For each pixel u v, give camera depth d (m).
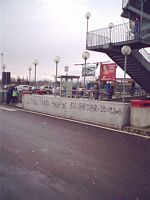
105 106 13.34
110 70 22.02
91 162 7.00
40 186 5.30
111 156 7.61
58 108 17.08
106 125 13.20
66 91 26.08
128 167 6.64
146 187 5.41
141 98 24.98
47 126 12.65
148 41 21.00
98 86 24.20
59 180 5.65
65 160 7.12
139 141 9.71
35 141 9.30
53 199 4.72
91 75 23.95
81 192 5.07
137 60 22.05
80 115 15.12
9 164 6.64
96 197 4.87
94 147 8.64
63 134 10.71
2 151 7.86
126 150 8.33
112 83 27.45
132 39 21.20
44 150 8.10
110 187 5.36
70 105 15.98
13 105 23.94
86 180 5.70
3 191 5.02
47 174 6.00
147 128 11.68
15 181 5.53
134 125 12.07
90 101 14.40
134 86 27.19
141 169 6.50
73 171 6.25
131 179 5.82
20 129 11.62
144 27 21.91
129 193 5.10
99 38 23.09
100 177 5.90
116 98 23.72
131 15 23.64
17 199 4.70
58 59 19.22
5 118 15.23
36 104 19.70
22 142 9.10
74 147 8.59
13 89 25.58
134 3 22.77
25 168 6.36
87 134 10.85
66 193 5.00
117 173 6.19
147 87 24.39
